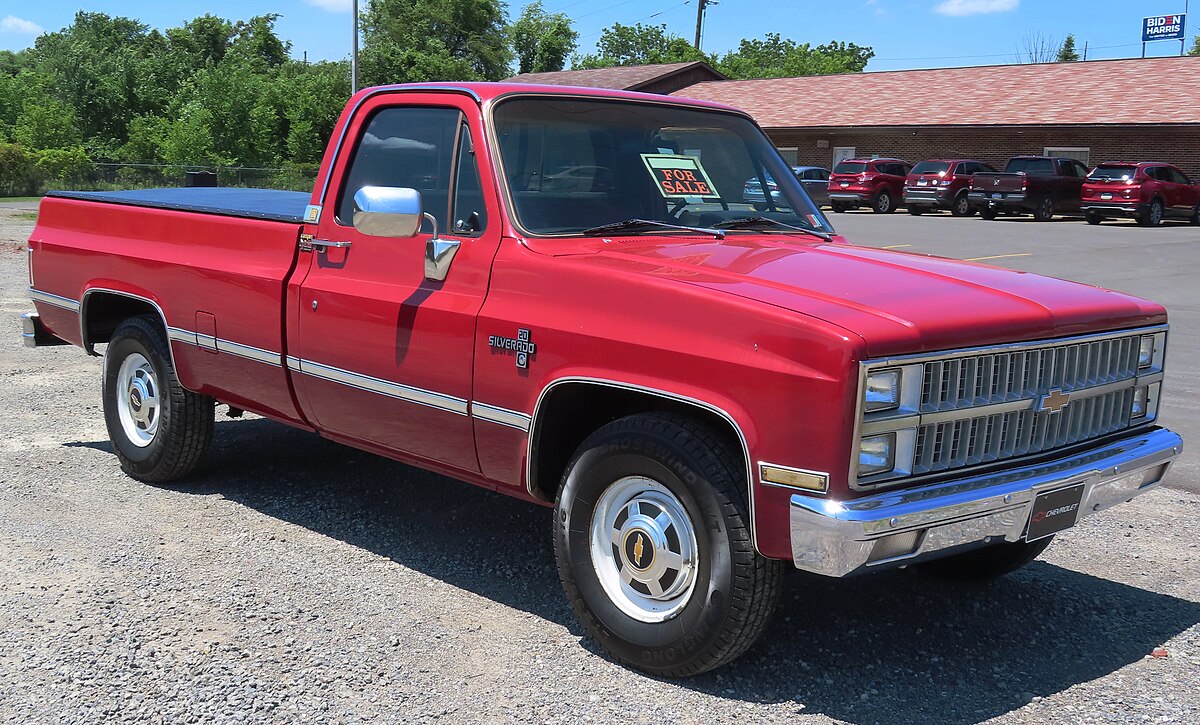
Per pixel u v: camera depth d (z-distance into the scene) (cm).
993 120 3653
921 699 364
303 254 484
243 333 506
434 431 430
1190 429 755
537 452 395
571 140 438
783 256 403
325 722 337
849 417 317
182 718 337
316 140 4922
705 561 349
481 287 409
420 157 447
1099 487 380
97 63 5381
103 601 424
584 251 403
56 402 781
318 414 486
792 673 380
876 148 3972
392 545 500
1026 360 363
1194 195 3030
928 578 481
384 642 395
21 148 3956
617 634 376
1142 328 411
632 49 9775
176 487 579
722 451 347
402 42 7531
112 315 621
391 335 436
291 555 483
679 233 432
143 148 4841
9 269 1612
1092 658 400
